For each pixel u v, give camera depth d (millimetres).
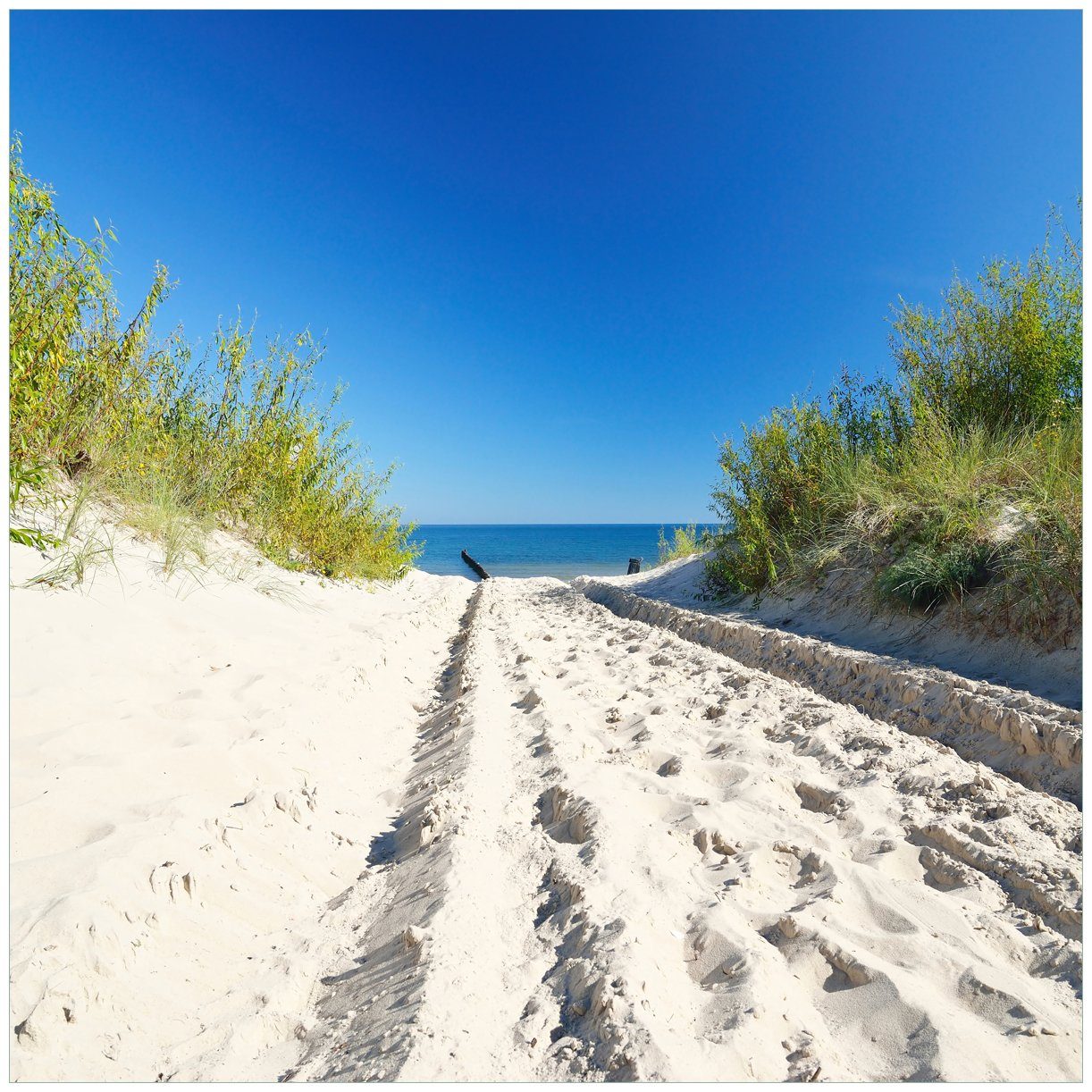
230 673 4414
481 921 2322
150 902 2213
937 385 7988
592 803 3062
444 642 8781
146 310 6098
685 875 2623
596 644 7781
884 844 2697
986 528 5480
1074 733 3168
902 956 2055
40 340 4691
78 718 3242
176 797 2828
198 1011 1983
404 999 1905
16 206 4480
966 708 3873
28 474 4523
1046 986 1918
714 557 10758
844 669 5145
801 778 3363
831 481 8125
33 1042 1674
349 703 4785
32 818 2459
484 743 4094
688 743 4039
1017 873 2389
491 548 63281
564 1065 1663
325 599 8086
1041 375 7074
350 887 2832
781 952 2139
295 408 8766
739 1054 1649
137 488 6094
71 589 4422
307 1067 1765
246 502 8273
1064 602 4539
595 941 2102
